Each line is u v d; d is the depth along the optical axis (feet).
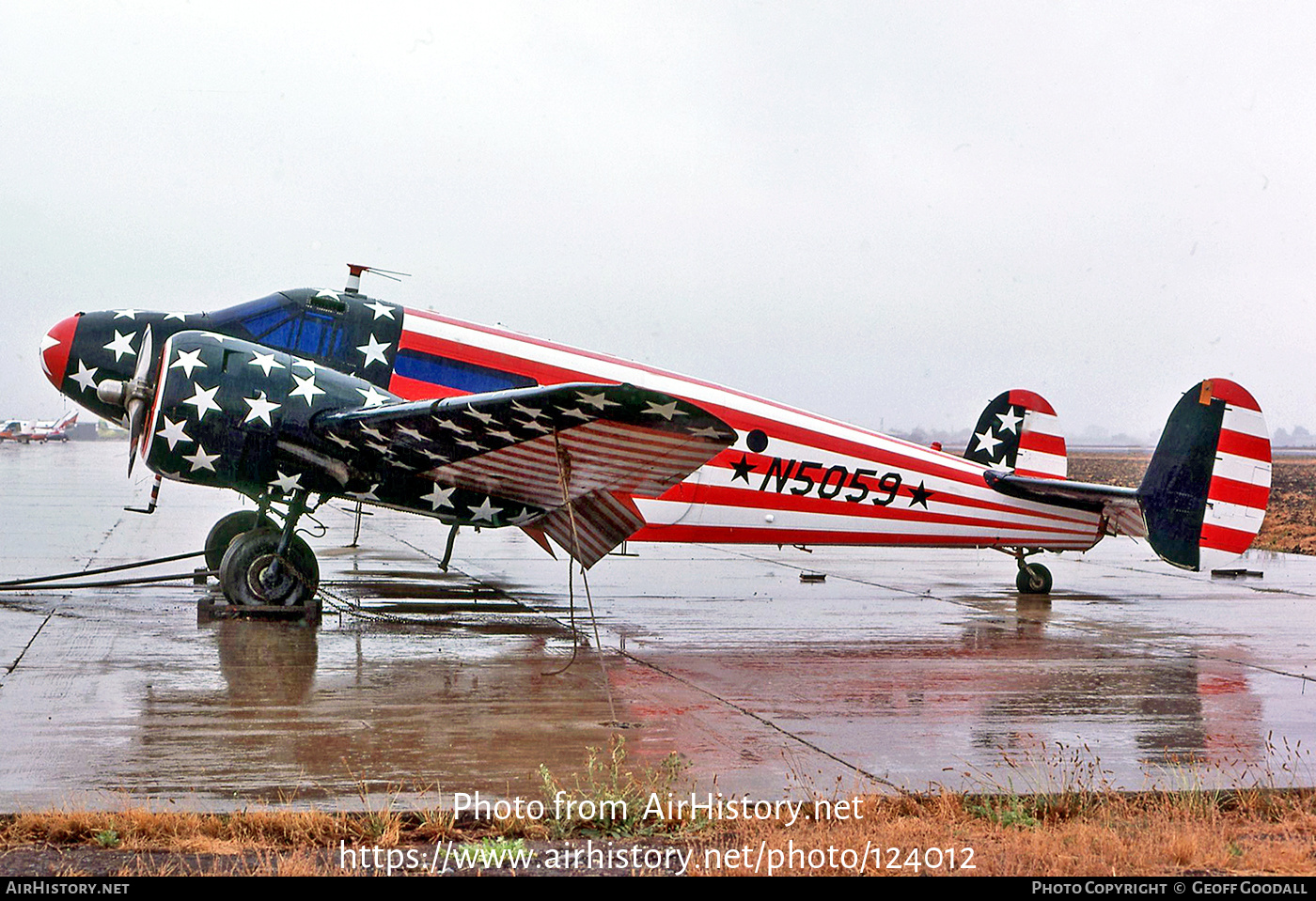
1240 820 21.48
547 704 28.68
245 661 32.86
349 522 101.65
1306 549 100.48
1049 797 21.83
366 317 42.68
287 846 18.61
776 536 49.52
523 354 44.52
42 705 26.96
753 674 33.81
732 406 47.91
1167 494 50.83
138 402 40.50
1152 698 31.58
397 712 27.22
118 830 18.72
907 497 51.03
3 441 395.55
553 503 40.93
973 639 41.78
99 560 59.21
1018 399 56.44
